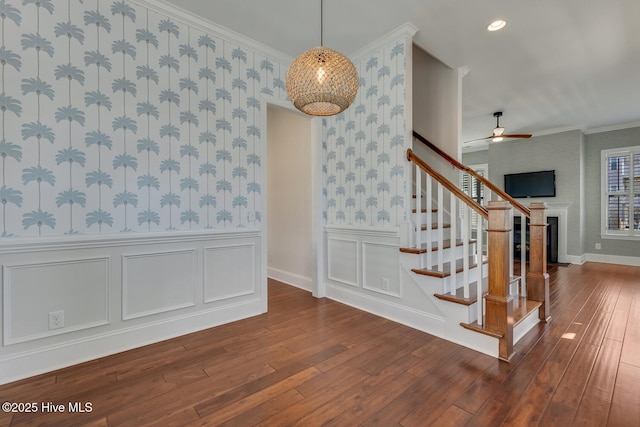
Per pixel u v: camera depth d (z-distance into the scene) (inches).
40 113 75.4
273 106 125.5
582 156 232.1
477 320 91.4
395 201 113.1
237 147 112.3
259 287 118.7
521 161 256.8
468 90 161.2
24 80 73.4
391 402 64.6
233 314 111.4
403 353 86.1
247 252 115.6
